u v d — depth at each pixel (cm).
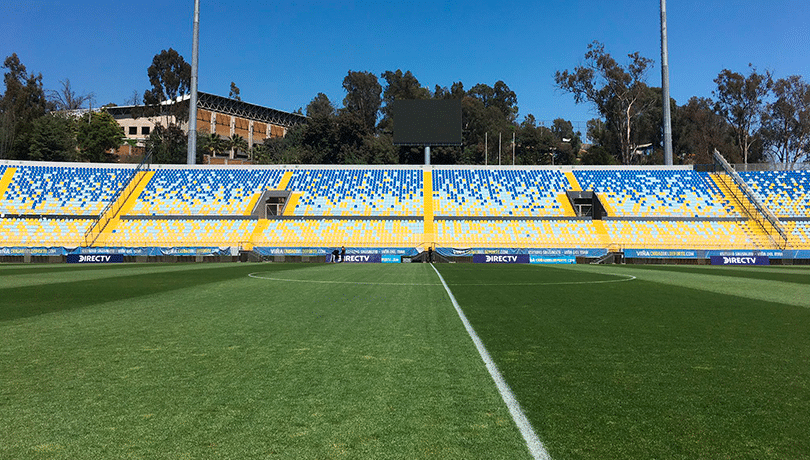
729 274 2636
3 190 4828
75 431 471
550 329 991
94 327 998
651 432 471
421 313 1198
